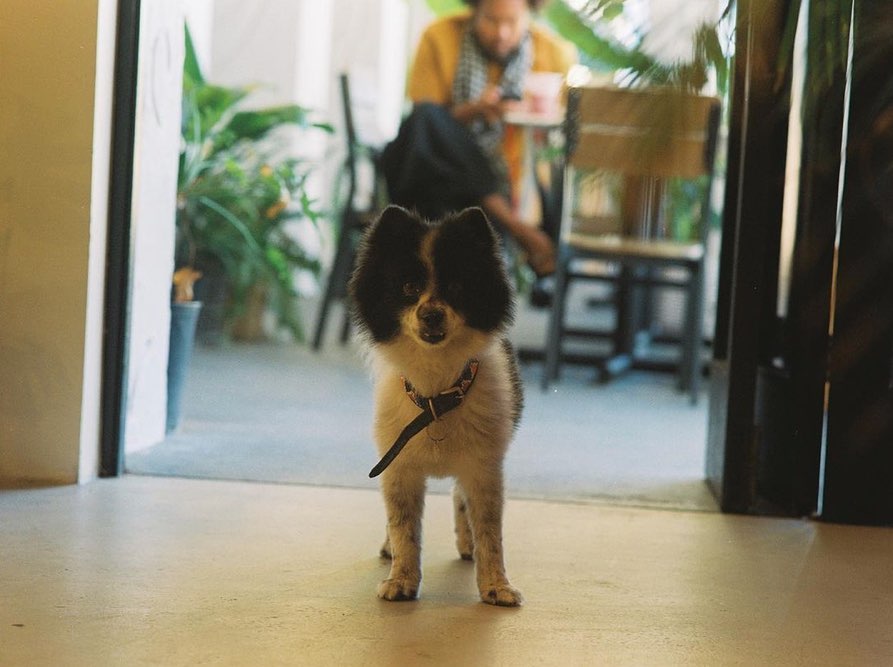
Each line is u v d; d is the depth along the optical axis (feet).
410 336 8.11
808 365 11.12
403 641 7.04
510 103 21.06
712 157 16.89
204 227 18.78
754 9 5.33
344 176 27.25
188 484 11.43
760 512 11.34
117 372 11.50
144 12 11.43
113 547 9.05
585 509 11.17
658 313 28.25
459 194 19.80
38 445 11.18
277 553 9.11
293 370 20.20
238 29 25.14
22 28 10.72
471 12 23.38
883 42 10.25
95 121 10.82
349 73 22.59
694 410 17.98
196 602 7.71
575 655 6.91
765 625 7.71
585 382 20.59
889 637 7.52
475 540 8.22
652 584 8.64
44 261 10.96
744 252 11.01
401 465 8.23
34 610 7.38
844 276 10.84
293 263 21.68
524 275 24.44
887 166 10.64
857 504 10.96
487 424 8.13
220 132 17.30
